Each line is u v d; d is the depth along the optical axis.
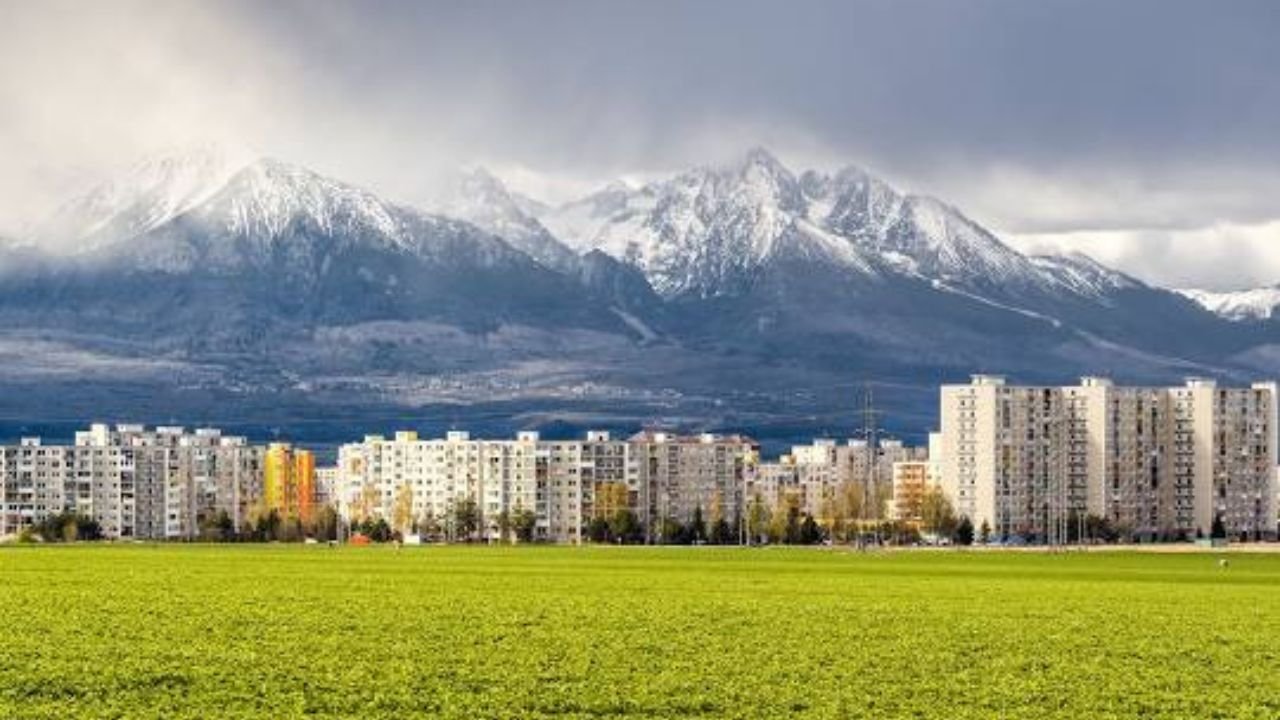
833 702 119.25
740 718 113.19
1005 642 155.50
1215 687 127.75
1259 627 172.12
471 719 111.81
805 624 170.50
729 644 150.88
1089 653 147.38
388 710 114.69
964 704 119.44
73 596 198.62
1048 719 113.75
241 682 124.44
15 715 110.44
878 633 162.12
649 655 142.38
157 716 110.94
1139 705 119.44
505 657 139.88
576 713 114.56
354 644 147.88
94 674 127.25
